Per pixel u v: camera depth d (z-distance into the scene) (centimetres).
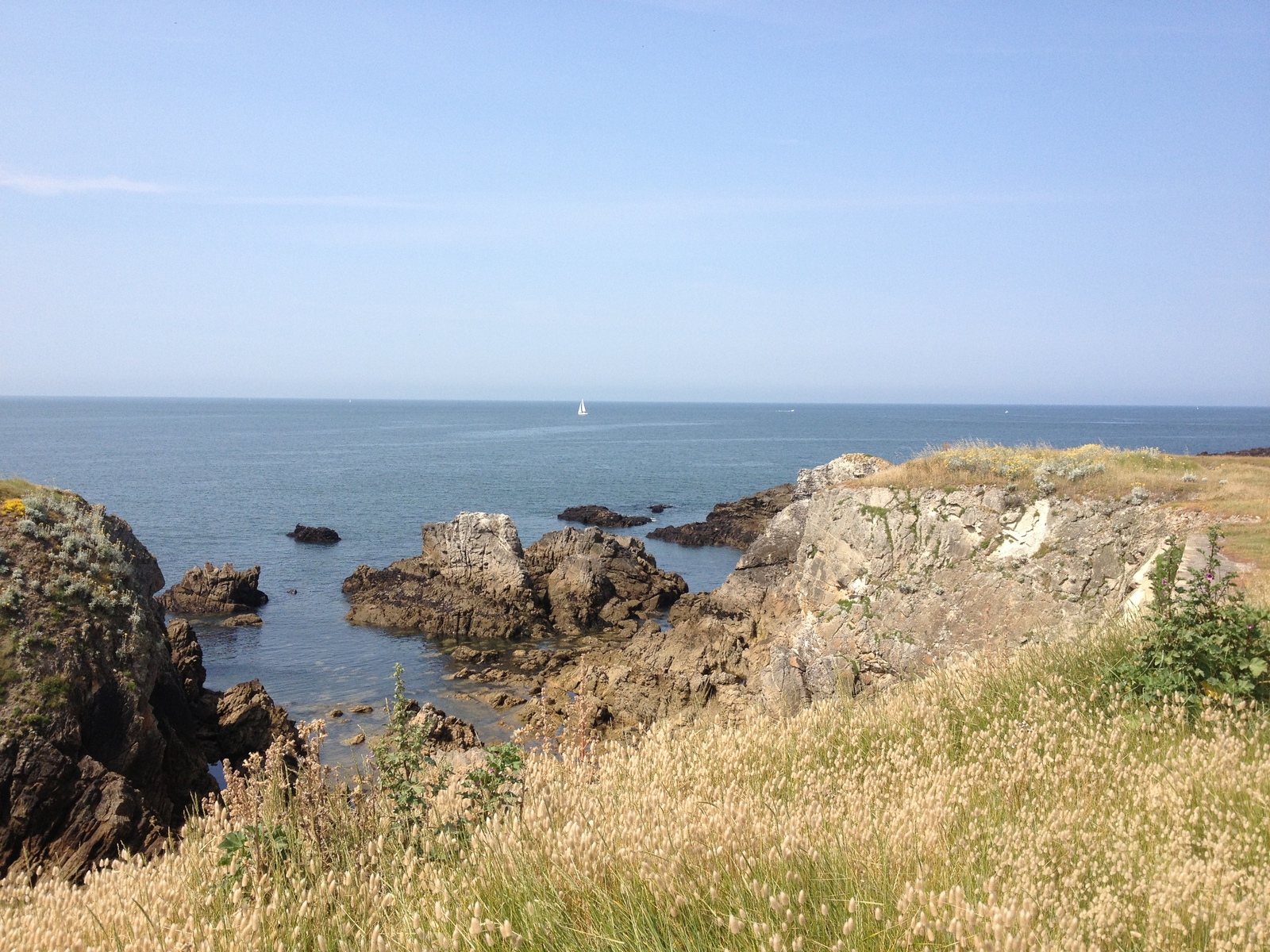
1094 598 1967
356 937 436
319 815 591
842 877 433
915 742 803
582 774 716
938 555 2216
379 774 683
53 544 2142
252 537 6725
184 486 9688
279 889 500
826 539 2494
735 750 782
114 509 7812
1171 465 2203
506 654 3762
